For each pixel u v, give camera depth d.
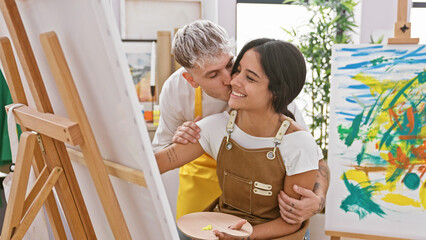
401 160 1.72
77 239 0.94
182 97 1.39
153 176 0.72
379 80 1.72
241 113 1.03
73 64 0.79
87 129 0.76
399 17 1.69
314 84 2.52
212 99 1.37
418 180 1.71
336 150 1.78
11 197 0.88
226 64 1.07
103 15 0.64
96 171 0.78
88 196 1.03
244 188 1.03
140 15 2.63
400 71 1.70
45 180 0.97
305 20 2.83
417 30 2.95
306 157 0.99
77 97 0.75
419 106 1.69
